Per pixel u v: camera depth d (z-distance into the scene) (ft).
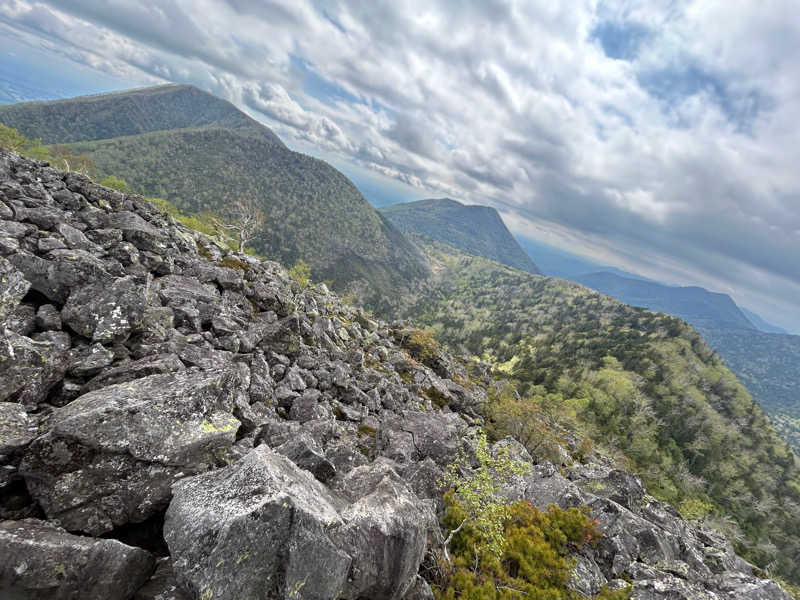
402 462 77.10
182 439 35.99
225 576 25.66
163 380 41.24
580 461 212.64
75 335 49.08
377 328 278.05
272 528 27.50
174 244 122.01
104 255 80.84
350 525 34.96
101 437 31.96
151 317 64.64
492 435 187.01
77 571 25.43
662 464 550.77
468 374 328.08
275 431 52.39
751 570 100.42
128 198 134.41
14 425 32.14
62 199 99.81
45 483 30.01
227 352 77.10
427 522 49.03
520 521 64.39
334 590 30.22
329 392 106.11
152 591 27.91
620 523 73.61
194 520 27.66
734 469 603.67
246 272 167.84
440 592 43.98
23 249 59.77
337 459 59.77
